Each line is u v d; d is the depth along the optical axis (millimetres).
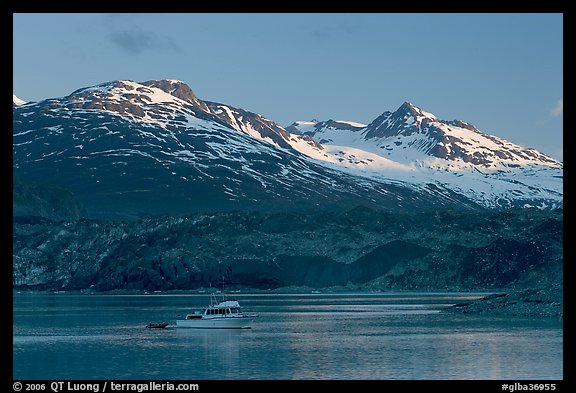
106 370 183250
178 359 197750
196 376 175000
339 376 172625
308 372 177500
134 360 196875
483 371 174500
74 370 183500
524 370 175250
